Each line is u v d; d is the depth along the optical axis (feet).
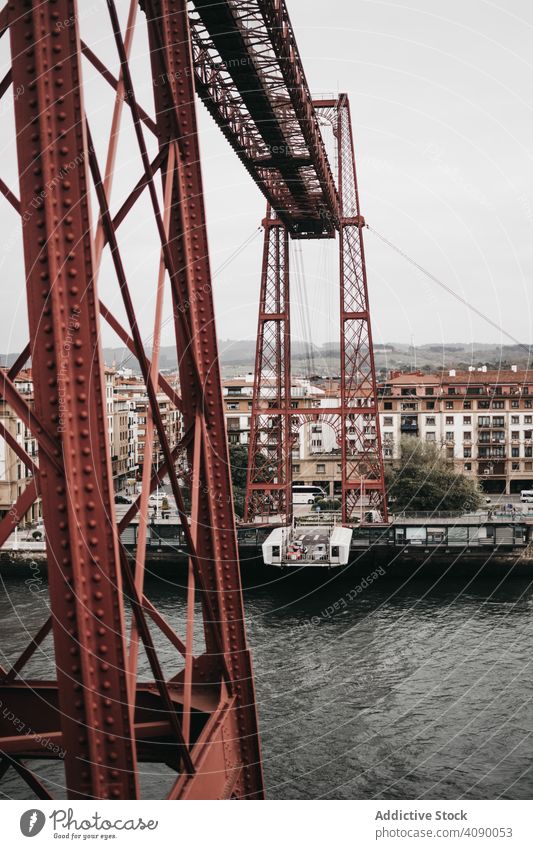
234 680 24.67
